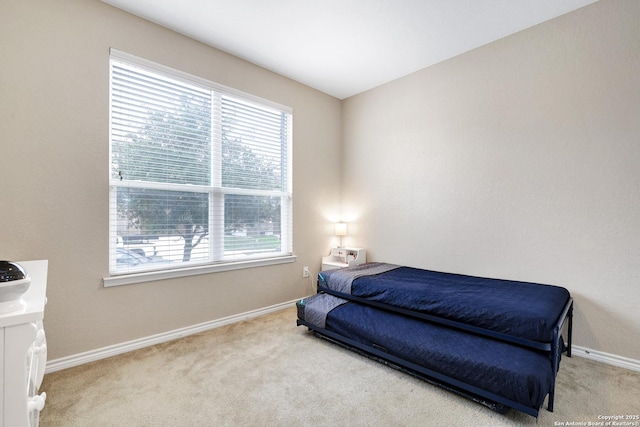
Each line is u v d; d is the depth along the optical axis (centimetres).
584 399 166
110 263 219
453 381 165
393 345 192
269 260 314
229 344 237
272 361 209
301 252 349
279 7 219
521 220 247
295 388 177
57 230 195
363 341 210
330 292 271
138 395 169
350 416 152
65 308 198
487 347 169
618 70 203
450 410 157
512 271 252
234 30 248
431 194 307
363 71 319
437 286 226
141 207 234
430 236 308
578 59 219
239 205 296
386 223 348
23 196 184
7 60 179
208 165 272
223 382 183
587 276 217
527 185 244
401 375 191
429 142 308
